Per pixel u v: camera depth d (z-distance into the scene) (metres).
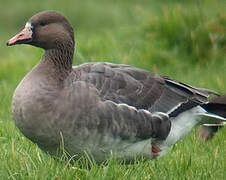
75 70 11.56
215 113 12.40
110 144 11.18
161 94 11.98
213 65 19.77
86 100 11.02
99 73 11.53
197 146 13.14
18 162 11.19
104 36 22.12
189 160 11.62
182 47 20.34
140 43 20.48
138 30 21.02
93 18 31.59
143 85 11.83
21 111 11.02
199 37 20.22
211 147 13.20
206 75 18.95
